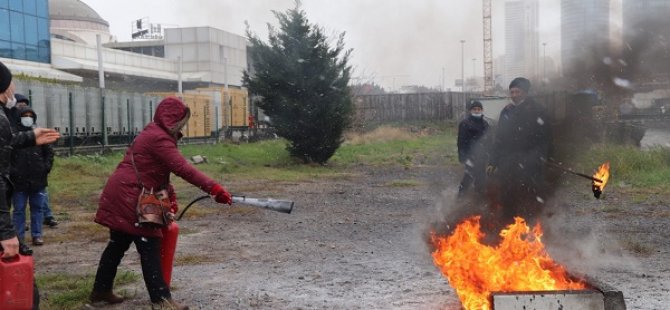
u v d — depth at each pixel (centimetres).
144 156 519
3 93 383
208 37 5075
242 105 4075
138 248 523
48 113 2144
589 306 400
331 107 2302
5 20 3619
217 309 538
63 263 731
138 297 577
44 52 3950
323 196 1433
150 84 5031
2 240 360
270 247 821
